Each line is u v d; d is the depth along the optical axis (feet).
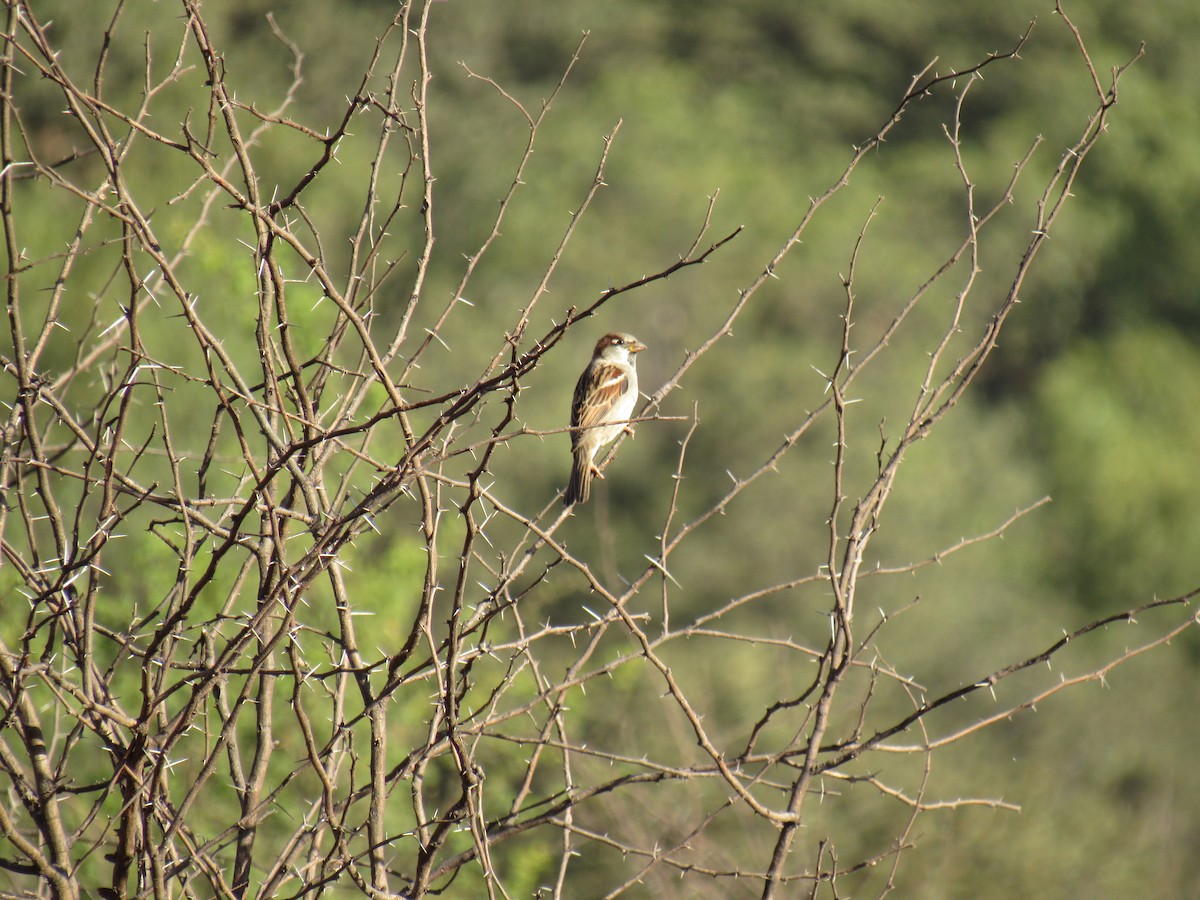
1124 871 54.03
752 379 104.32
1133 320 114.73
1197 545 109.60
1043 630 99.40
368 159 73.00
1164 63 122.52
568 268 103.24
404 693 32.78
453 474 38.37
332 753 18.89
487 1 108.06
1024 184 110.42
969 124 116.78
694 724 16.76
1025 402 110.42
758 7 117.70
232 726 16.24
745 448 102.58
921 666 93.61
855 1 118.42
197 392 38.29
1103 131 18.49
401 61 18.30
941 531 100.99
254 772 18.78
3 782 22.18
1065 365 111.24
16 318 17.15
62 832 17.16
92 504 29.66
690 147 108.68
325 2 73.72
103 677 20.95
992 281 109.29
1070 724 82.94
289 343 16.05
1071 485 107.65
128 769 16.26
